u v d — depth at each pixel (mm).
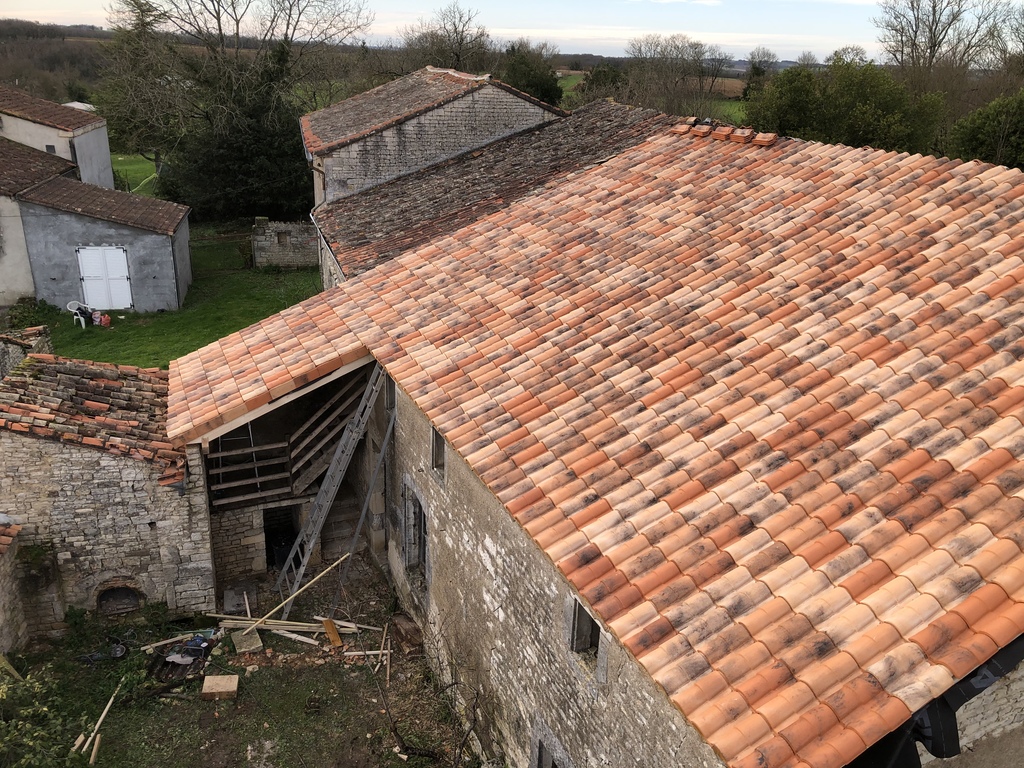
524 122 23141
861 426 6957
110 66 42062
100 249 26906
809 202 11258
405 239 17391
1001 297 8031
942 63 41250
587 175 15078
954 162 11078
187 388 13039
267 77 36938
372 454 14547
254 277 32719
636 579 6203
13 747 9383
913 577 5473
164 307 28203
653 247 11430
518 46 54625
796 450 6961
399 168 22750
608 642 6938
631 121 20750
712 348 8742
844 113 30547
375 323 12406
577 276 11359
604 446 7809
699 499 6746
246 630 12734
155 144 40750
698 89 48906
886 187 11000
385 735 11031
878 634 5211
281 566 14578
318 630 12984
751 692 5133
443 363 10289
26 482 11703
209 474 13445
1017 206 9594
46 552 11992
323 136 23953
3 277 26484
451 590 10977
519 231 13547
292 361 12398
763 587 5797
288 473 13812
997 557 5441
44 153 32469
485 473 7984
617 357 9172
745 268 10102
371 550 14820
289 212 39188
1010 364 7168
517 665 9047
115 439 11930
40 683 10602
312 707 11430
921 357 7578
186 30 37562
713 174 13258
